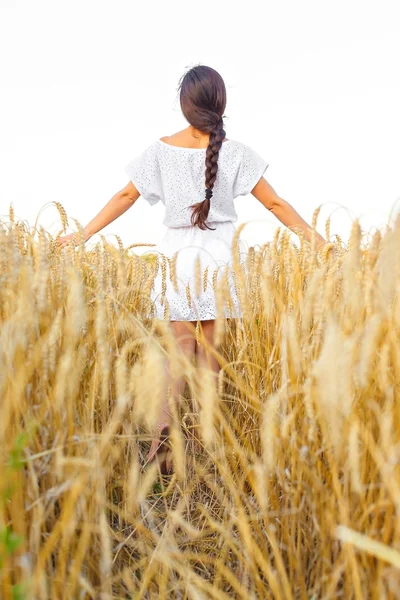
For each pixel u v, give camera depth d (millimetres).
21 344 1221
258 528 1405
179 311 2453
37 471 1291
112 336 1683
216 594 1224
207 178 2566
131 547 1634
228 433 1326
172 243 2701
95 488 1312
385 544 1120
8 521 1203
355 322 1363
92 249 2066
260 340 2000
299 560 1305
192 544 1678
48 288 1457
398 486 1113
